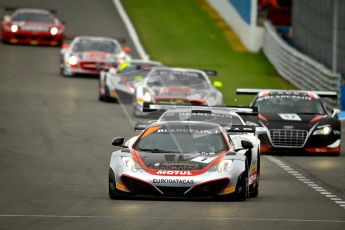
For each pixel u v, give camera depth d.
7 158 66.19
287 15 151.25
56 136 78.62
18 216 41.53
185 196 46.94
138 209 43.69
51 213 42.50
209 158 48.12
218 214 42.22
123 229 37.84
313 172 62.28
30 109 96.25
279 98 76.19
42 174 59.06
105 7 180.38
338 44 110.12
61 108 98.06
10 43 153.50
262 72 132.88
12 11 173.62
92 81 123.62
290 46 133.12
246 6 152.88
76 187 53.41
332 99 101.75
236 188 47.16
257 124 72.81
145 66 104.94
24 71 128.25
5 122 86.44
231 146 50.16
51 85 117.31
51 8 178.25
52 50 149.12
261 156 71.75
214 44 152.50
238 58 143.25
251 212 43.09
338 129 72.94
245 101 109.38
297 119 73.25
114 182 47.69
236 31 159.88
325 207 45.47
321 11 118.88
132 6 179.62
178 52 145.12
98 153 69.62
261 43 149.50
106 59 124.38
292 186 55.06
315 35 122.94
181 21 167.38
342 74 108.31
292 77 123.06
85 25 164.50
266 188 54.12
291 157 71.38
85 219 40.56
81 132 81.50
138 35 156.38
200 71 94.62
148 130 51.06
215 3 177.50
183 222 39.66
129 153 48.66
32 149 71.00
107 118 91.75
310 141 72.12
